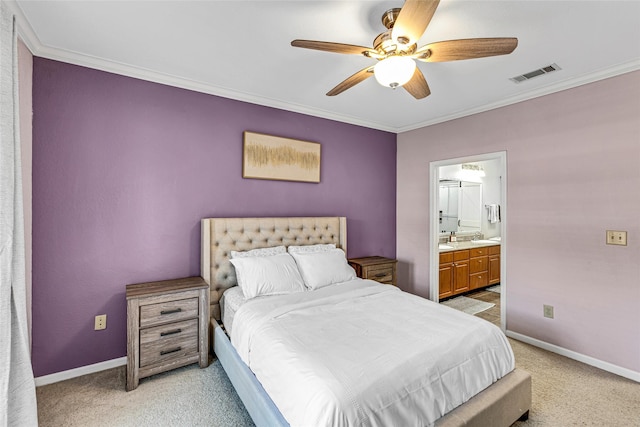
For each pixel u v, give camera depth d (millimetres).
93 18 1809
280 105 3238
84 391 2129
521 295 2996
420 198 4039
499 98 3057
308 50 2178
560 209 2719
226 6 1695
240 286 2631
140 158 2533
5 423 1451
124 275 2473
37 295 2156
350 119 3760
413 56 1661
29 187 2090
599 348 2504
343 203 3812
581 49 2113
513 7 1672
